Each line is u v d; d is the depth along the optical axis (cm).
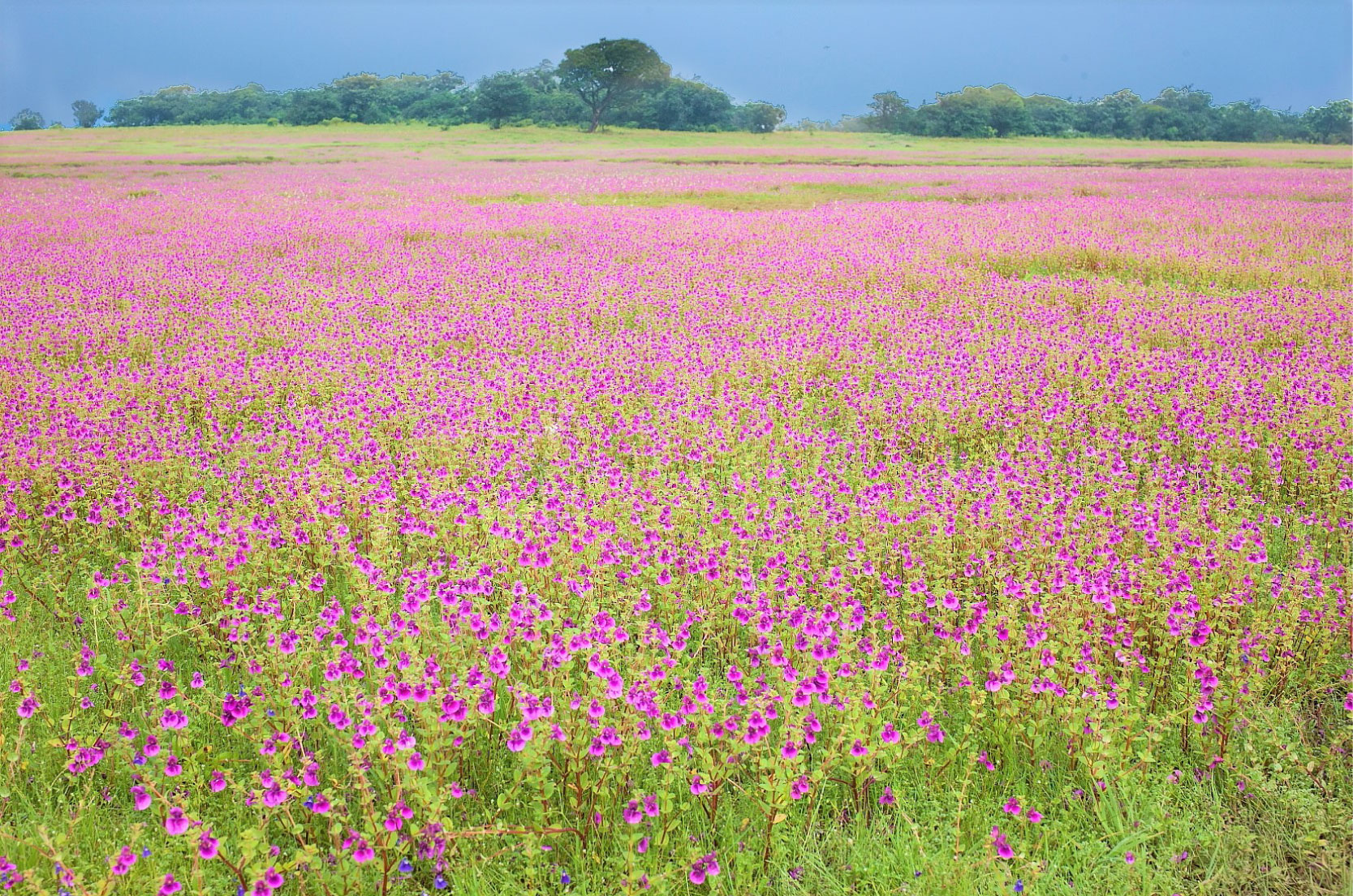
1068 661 455
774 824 363
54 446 725
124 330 1184
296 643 449
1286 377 929
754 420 868
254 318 1271
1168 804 395
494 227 2270
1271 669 487
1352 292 1379
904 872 359
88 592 528
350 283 1594
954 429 855
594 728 379
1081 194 3161
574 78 9981
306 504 630
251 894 307
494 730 427
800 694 395
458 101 11338
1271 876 360
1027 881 346
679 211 2733
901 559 582
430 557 616
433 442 773
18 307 1313
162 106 13138
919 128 10544
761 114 11156
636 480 723
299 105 11381
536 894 345
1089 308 1365
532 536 557
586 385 962
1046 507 644
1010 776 405
